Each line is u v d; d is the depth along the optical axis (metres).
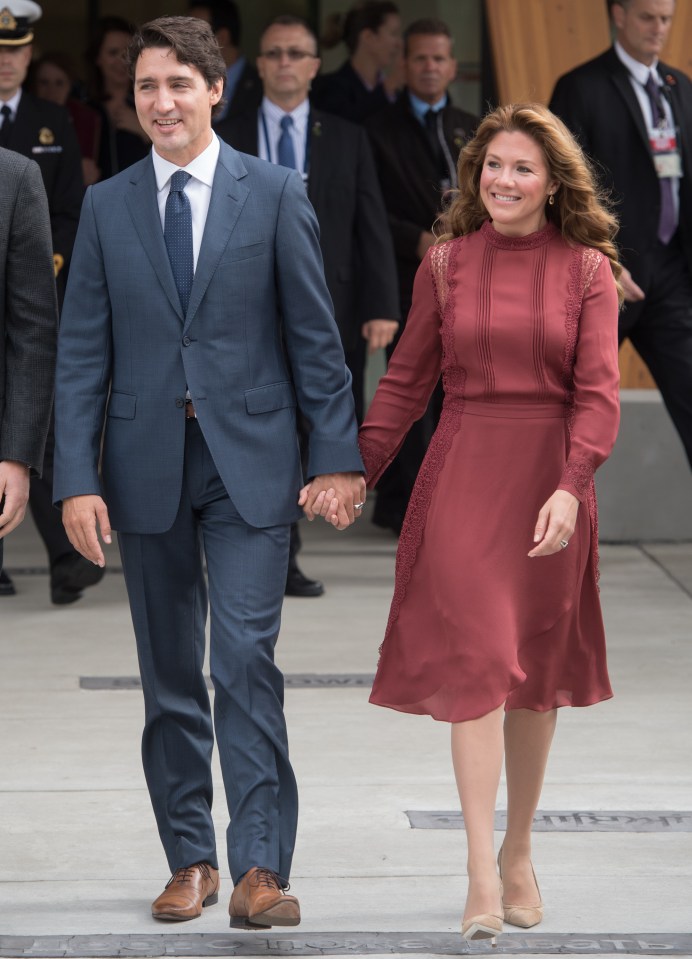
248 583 11.76
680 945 11.78
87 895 12.71
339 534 28.69
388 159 26.19
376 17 31.06
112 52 30.00
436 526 11.67
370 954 11.56
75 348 11.87
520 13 30.95
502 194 11.48
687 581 25.05
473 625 11.33
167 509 11.77
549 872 13.24
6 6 22.92
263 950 11.60
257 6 39.41
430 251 12.03
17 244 11.80
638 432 27.94
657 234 23.73
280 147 23.30
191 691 12.29
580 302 11.53
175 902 12.11
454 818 14.55
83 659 20.09
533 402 11.64
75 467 11.68
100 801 14.92
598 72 23.80
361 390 27.72
